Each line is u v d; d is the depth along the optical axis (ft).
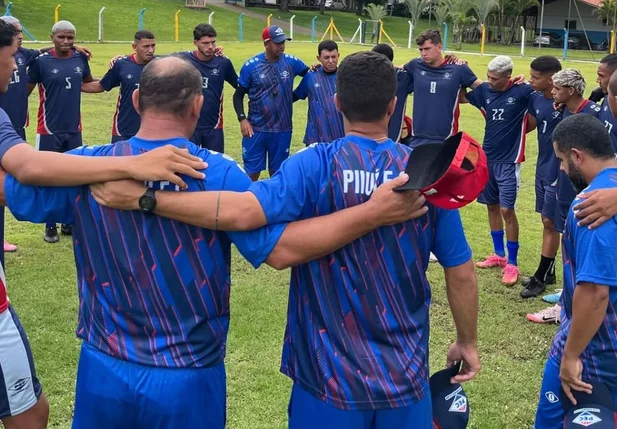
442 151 7.00
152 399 7.25
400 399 7.31
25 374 9.29
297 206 7.20
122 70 25.72
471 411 13.10
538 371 14.88
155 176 6.89
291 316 7.89
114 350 7.36
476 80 23.38
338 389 7.30
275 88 27.73
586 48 163.22
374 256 7.28
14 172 7.27
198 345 7.38
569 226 8.93
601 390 8.76
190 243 7.26
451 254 7.74
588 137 8.98
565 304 9.41
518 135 20.39
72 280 19.29
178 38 130.72
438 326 17.13
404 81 24.16
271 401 13.20
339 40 153.38
